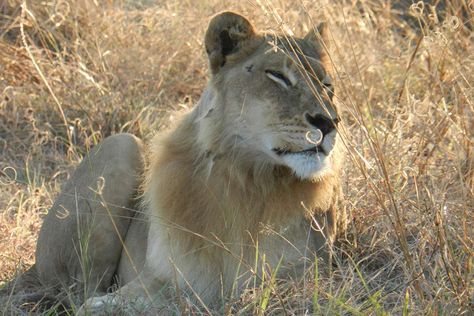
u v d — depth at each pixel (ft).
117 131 47.03
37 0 55.16
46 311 32.99
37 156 45.14
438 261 29.30
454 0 44.27
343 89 34.68
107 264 34.50
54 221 35.65
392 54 50.80
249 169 30.73
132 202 34.53
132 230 34.19
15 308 31.27
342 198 33.78
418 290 28.43
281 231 30.89
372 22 55.77
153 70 50.96
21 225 38.45
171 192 31.12
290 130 29.35
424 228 31.07
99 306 30.55
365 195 35.06
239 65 30.73
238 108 30.32
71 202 35.14
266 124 29.81
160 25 53.21
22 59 50.98
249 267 29.50
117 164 34.42
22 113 48.49
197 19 52.65
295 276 31.22
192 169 31.12
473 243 29.94
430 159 36.14
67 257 35.09
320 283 30.40
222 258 30.91
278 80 29.86
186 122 32.07
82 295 34.19
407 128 38.19
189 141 31.58
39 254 36.24
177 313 29.22
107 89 48.67
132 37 52.85
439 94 40.68
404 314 27.27
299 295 29.63
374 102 47.29
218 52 31.24
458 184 33.45
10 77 50.70
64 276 35.58
